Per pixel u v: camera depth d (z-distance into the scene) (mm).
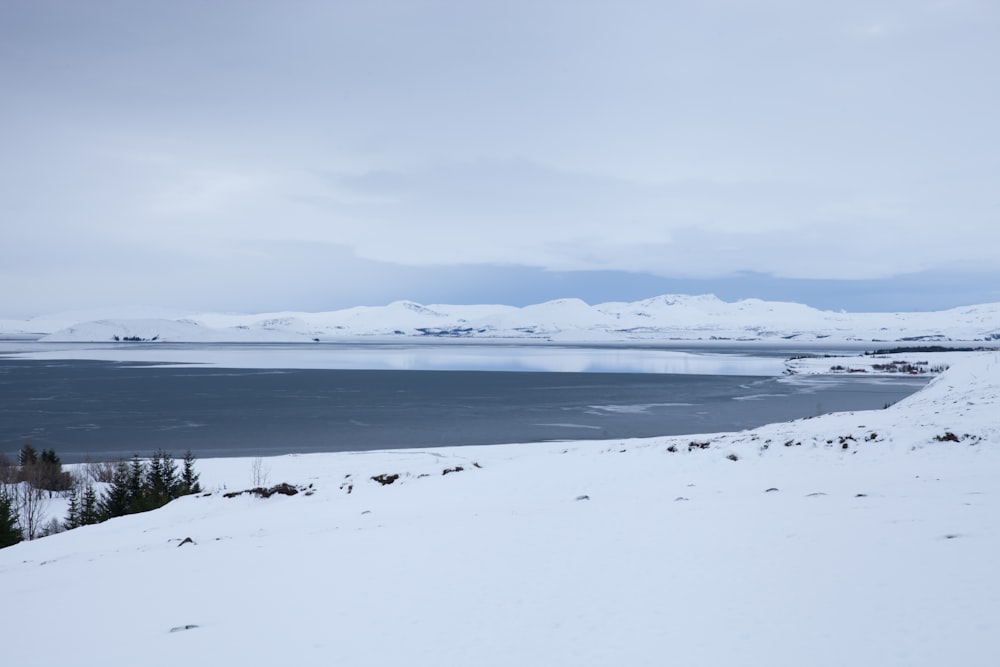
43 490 41531
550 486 25906
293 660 8719
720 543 12547
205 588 13328
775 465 25344
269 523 23469
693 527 14297
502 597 10633
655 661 7488
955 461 22375
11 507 36188
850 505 14938
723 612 8797
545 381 139375
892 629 7543
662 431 65812
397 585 11969
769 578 9969
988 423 28266
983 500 14211
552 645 8375
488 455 43219
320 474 36469
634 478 25922
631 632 8508
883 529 12148
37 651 10352
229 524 24203
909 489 16828
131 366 198500
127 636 10633
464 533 16234
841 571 9867
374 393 112562
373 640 9211
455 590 11297
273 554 16062
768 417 75812
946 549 10398
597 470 28094
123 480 37688
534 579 11484
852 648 7184
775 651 7355
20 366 197375
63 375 158125
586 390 115812
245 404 94875
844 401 91188
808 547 11484
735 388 115500
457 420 76000
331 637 9500
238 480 38125
